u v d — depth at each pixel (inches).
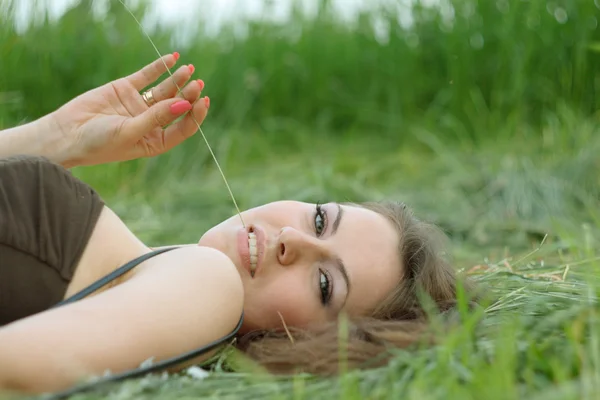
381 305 69.6
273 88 208.1
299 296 68.0
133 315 54.1
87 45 162.7
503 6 186.5
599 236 109.9
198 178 162.2
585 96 167.6
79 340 51.5
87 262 59.3
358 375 53.2
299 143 196.5
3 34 141.9
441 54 197.3
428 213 131.8
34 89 154.9
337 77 211.2
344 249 69.8
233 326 62.0
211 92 183.2
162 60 72.7
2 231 56.2
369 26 207.5
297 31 213.3
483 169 149.2
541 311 65.6
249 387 53.2
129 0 165.9
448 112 187.6
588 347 53.1
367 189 146.3
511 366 49.2
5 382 49.8
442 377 49.7
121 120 69.5
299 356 59.4
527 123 174.2
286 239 68.1
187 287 57.5
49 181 59.3
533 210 127.1
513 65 177.9
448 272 74.6
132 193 145.4
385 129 200.1
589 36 166.4
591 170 136.7
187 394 52.4
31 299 57.1
